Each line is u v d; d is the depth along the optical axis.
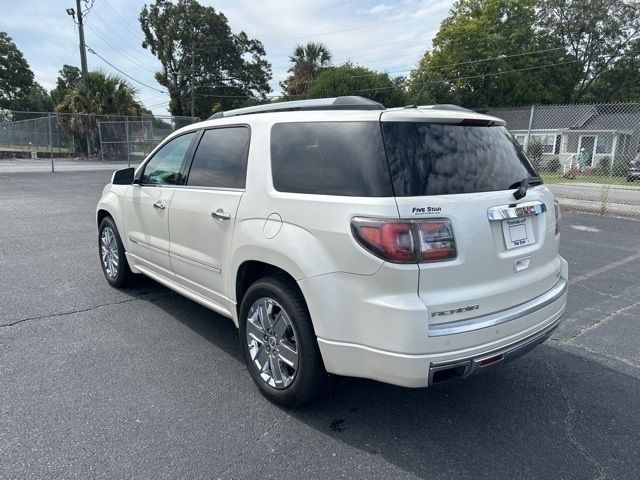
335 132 2.78
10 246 7.14
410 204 2.43
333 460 2.57
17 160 27.62
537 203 3.00
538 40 41.00
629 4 43.56
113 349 3.83
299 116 3.03
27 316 4.46
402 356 2.39
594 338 4.22
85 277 5.69
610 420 2.99
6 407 2.98
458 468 2.53
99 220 5.52
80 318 4.45
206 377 3.42
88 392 3.18
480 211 2.61
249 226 3.08
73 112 27.98
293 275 2.75
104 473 2.43
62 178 17.53
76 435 2.72
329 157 2.76
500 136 3.08
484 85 40.31
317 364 2.79
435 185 2.54
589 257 7.08
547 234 3.10
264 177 3.08
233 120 3.55
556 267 3.22
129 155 21.78
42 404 3.02
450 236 2.47
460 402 3.18
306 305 2.80
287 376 3.02
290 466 2.52
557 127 34.72
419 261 2.40
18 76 57.75
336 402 3.15
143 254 4.54
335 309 2.57
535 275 2.96
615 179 17.45
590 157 27.78
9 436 2.70
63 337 4.03
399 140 2.57
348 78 39.97
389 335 2.41
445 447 2.70
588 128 32.78
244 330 3.23
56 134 29.59
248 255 3.08
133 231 4.64
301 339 2.79
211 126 3.78
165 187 4.10
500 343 2.64
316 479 2.43
